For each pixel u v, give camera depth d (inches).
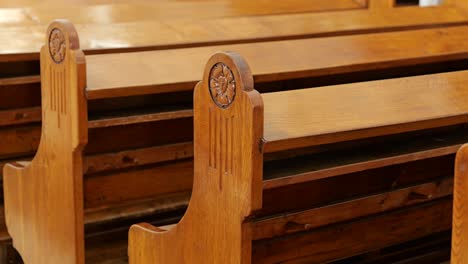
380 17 142.9
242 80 79.6
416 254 121.5
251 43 117.6
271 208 89.8
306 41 117.9
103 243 119.6
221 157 83.4
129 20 147.7
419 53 118.0
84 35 120.3
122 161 111.9
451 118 89.2
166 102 115.1
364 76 129.0
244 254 83.0
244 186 80.8
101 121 103.3
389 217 99.0
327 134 82.4
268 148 80.0
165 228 96.3
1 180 127.3
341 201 93.4
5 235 123.3
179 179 117.9
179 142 116.0
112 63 103.8
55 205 108.4
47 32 103.0
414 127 87.4
